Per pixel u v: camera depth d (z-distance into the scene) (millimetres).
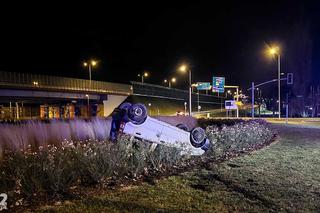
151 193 6500
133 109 9055
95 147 7684
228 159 10336
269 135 17141
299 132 21031
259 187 7180
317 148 13211
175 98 112375
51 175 6152
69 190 6305
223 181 7574
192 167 8977
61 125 13078
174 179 7586
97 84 79938
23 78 65312
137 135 9070
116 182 6988
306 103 86438
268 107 114750
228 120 30125
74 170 6711
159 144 9141
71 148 7910
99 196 6129
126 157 7668
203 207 5898
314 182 7730
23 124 12438
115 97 86250
